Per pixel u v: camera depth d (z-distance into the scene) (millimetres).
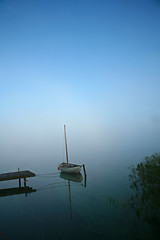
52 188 26469
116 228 12594
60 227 13641
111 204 17219
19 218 15859
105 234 11984
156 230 11594
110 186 24000
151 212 13914
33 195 23156
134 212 14508
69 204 18734
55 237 12180
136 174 26703
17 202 20484
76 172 35656
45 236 12414
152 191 16547
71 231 12883
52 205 18875
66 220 14805
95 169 40594
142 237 11109
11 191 25375
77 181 30094
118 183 25016
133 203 16266
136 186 21000
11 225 14484
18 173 29328
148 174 19953
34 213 16875
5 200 21406
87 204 18125
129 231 11938
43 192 24438
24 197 22422
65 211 16828
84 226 13461
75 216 15469
